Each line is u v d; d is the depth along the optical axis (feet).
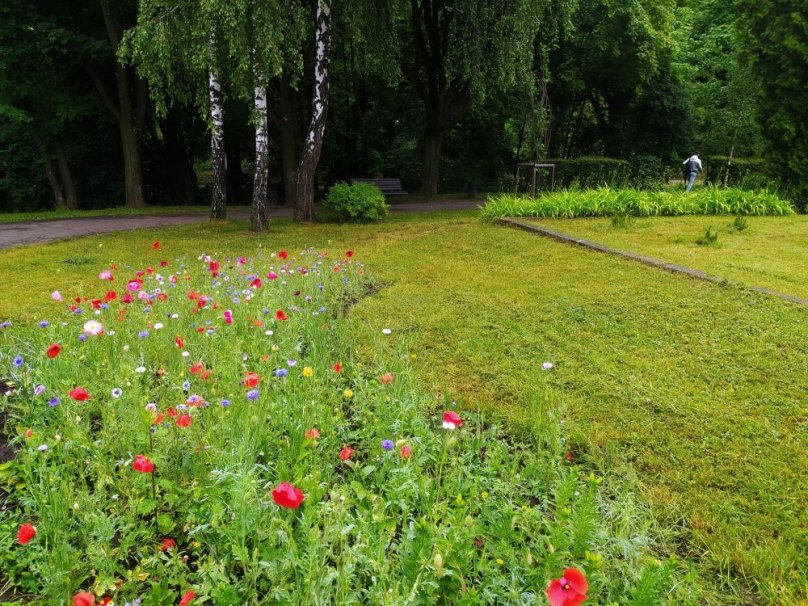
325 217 39.37
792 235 27.78
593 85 71.77
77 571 6.23
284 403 9.55
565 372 12.50
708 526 7.55
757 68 38.99
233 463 7.28
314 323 14.33
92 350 11.55
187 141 67.72
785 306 15.93
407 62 59.52
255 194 33.63
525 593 5.82
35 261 24.76
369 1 42.70
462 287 19.57
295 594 5.40
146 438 7.98
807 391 11.28
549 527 6.48
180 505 7.32
